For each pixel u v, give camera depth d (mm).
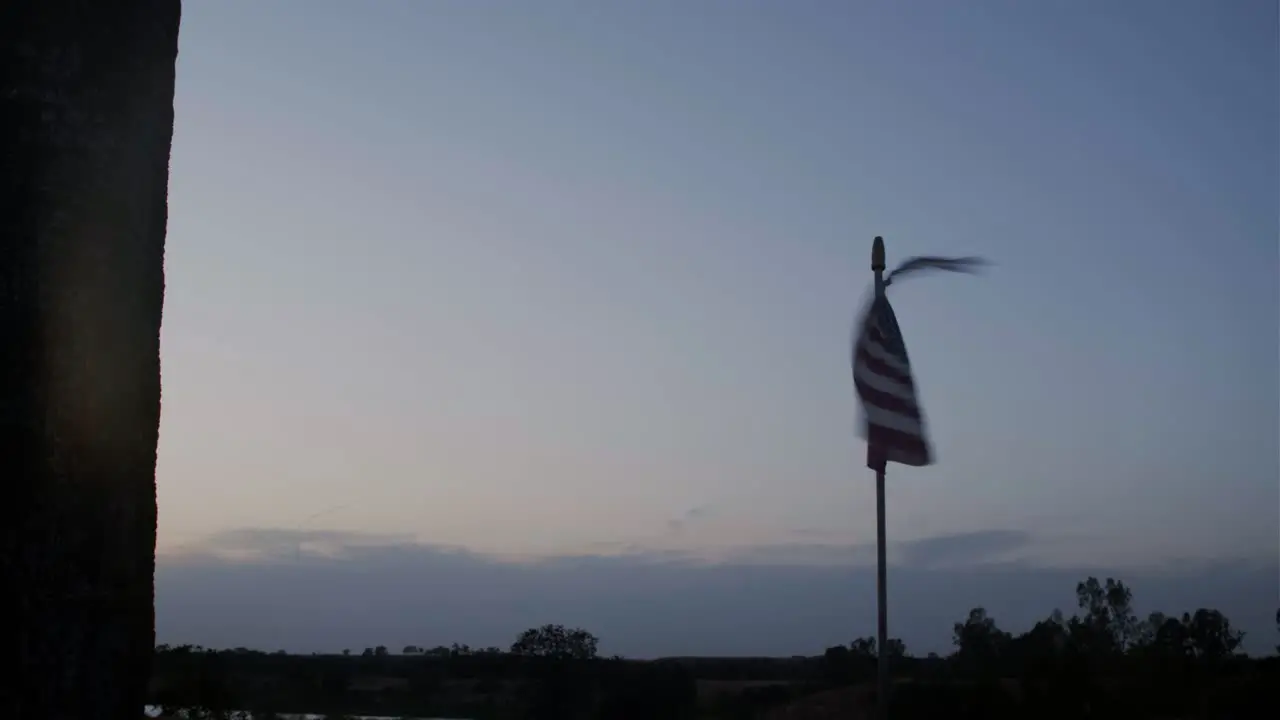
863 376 13844
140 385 7949
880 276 14078
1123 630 52000
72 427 7445
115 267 7816
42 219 7492
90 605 7434
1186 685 46375
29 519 7211
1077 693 43594
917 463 13570
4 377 7246
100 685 7457
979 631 53188
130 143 8016
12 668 7086
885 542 13453
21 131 7531
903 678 52000
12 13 7633
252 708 38438
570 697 44500
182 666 37844
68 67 7730
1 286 7320
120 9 8039
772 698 49844
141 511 7883
